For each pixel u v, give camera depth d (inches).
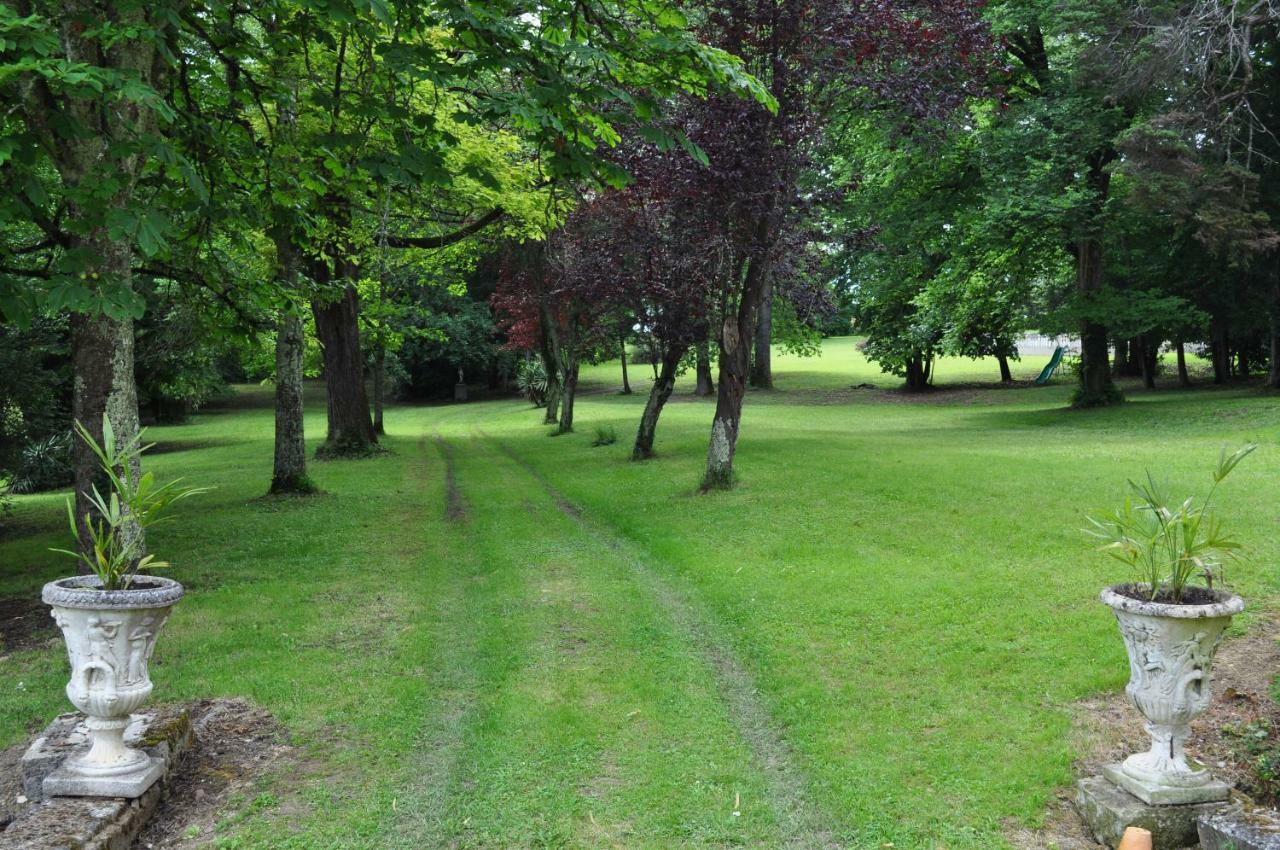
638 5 302.0
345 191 430.3
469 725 220.5
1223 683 218.8
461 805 182.5
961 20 491.2
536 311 1154.0
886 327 1649.9
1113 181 960.9
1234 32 669.9
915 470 548.7
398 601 332.5
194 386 1146.7
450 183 288.8
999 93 552.4
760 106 464.4
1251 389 1125.1
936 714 218.1
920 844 165.8
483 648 276.2
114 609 167.8
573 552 412.2
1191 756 189.5
